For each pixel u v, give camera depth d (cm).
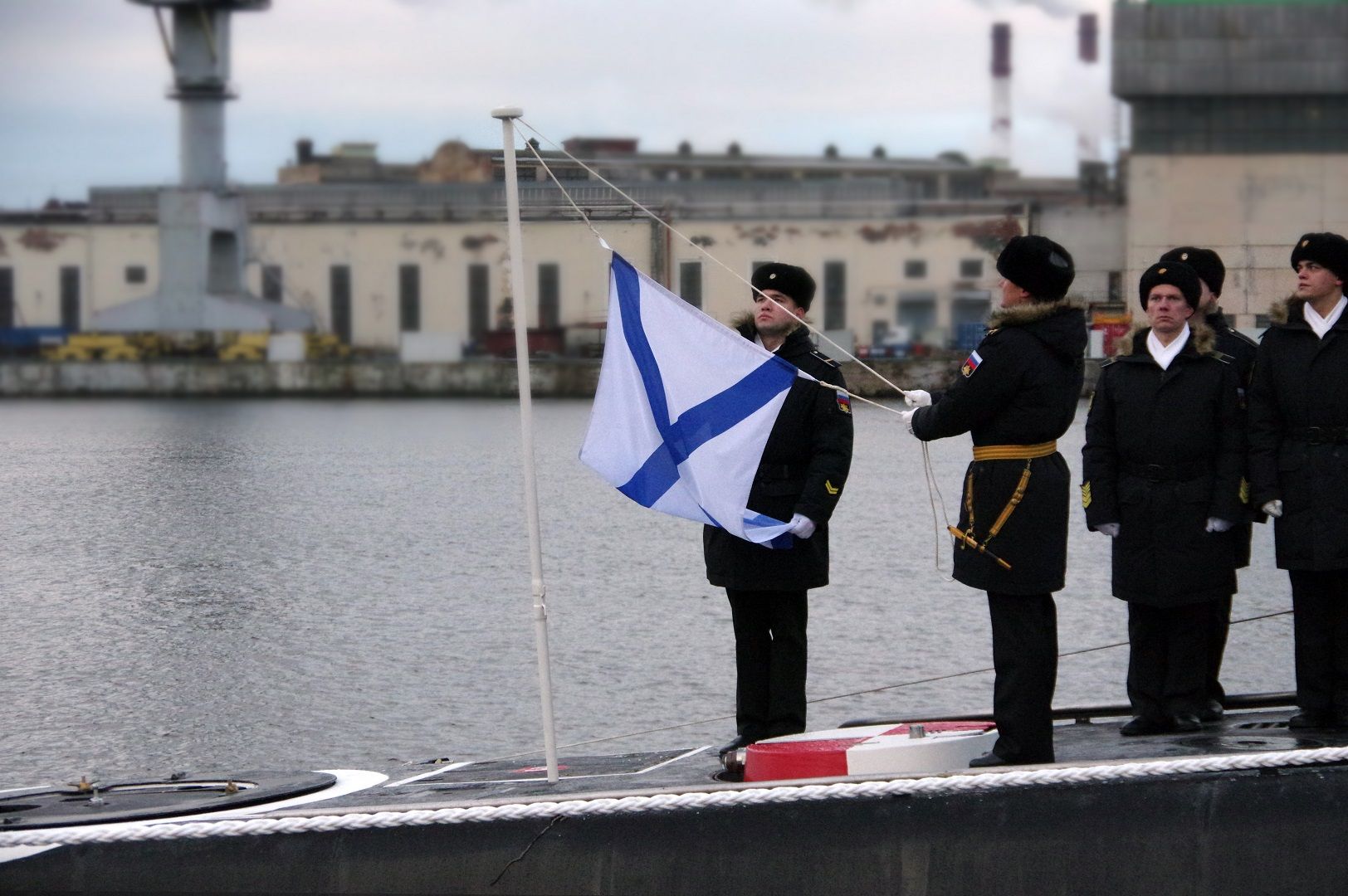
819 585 1023
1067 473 848
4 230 10600
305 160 13062
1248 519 916
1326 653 914
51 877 771
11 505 2208
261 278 10725
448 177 11544
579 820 770
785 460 1010
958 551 854
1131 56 9044
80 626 1689
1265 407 902
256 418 5247
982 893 761
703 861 769
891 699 1537
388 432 3494
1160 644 943
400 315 10625
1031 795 761
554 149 930
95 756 1337
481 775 969
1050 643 843
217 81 9206
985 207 9031
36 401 8006
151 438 3409
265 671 1567
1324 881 754
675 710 1499
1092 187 10544
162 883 773
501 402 6247
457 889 771
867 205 9006
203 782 925
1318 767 761
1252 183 9038
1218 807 757
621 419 919
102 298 10600
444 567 2030
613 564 2094
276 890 772
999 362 830
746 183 9238
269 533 2119
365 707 1486
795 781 775
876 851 765
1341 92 8994
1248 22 8988
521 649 1702
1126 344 1300
